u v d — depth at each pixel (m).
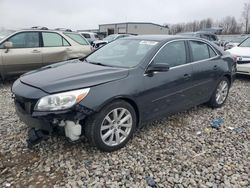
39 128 3.23
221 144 3.95
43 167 3.20
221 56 5.41
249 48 9.16
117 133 3.58
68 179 3.00
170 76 4.13
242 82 8.63
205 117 5.00
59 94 3.12
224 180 3.08
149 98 3.84
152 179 3.05
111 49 4.60
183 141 3.99
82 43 8.55
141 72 3.77
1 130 4.16
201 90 4.90
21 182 2.94
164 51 4.18
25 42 7.48
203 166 3.34
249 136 4.26
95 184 2.94
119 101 3.51
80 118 3.18
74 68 3.88
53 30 8.04
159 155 3.56
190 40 4.76
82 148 3.62
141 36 4.71
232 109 5.55
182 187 2.95
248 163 3.45
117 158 3.44
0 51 7.06
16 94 3.35
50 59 7.81
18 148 3.61
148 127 4.43
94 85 3.30
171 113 4.39
